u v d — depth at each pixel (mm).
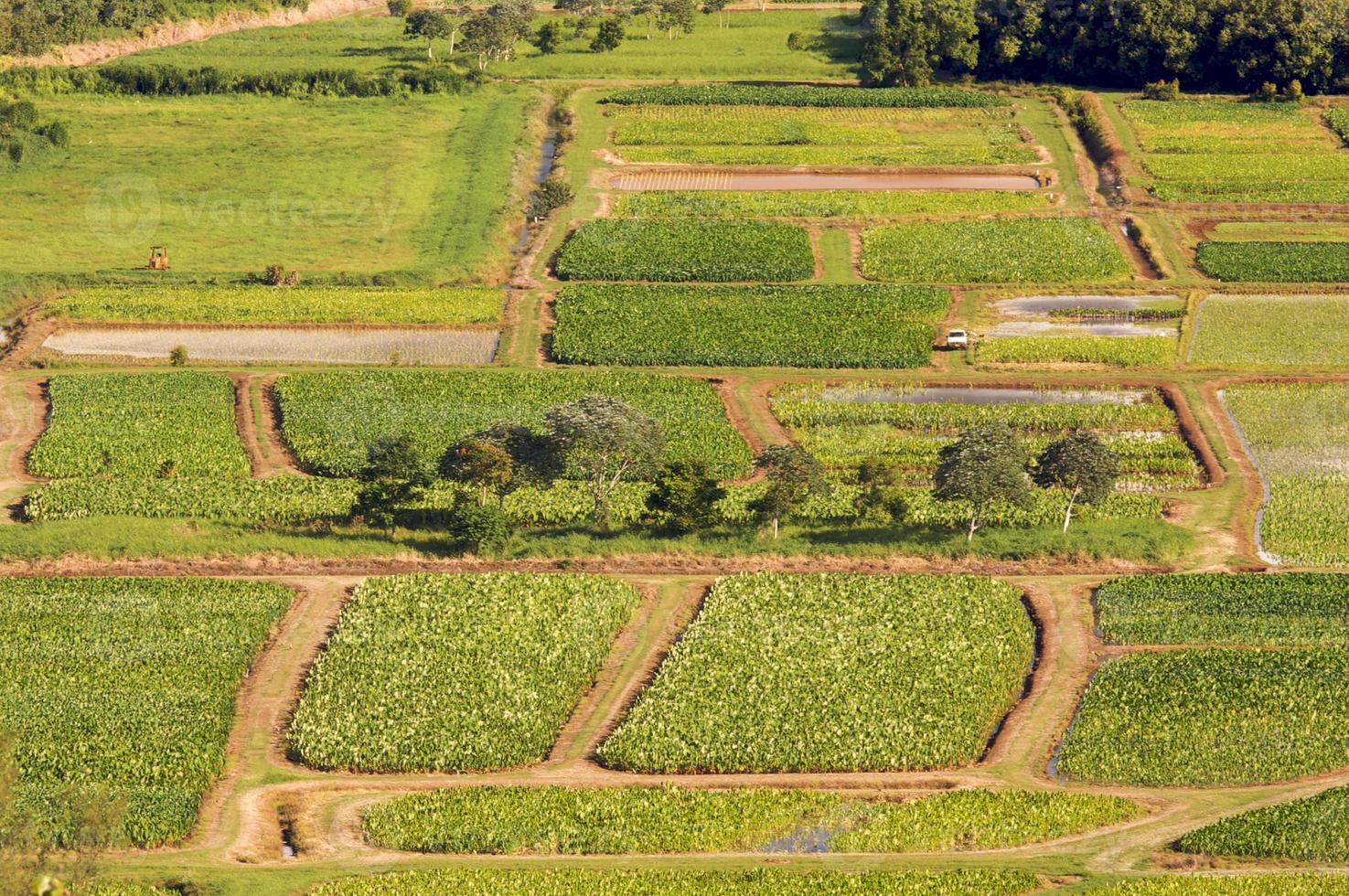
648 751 72812
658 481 95938
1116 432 113250
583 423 94500
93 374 121188
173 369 122750
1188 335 130625
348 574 91250
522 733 74562
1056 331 132000
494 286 142625
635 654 82938
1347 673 79062
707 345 127438
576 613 84812
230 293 137625
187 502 99750
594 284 140750
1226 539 96000
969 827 67125
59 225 152250
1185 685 78000
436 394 117625
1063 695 78812
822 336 129250
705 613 84812
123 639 82250
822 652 81125
